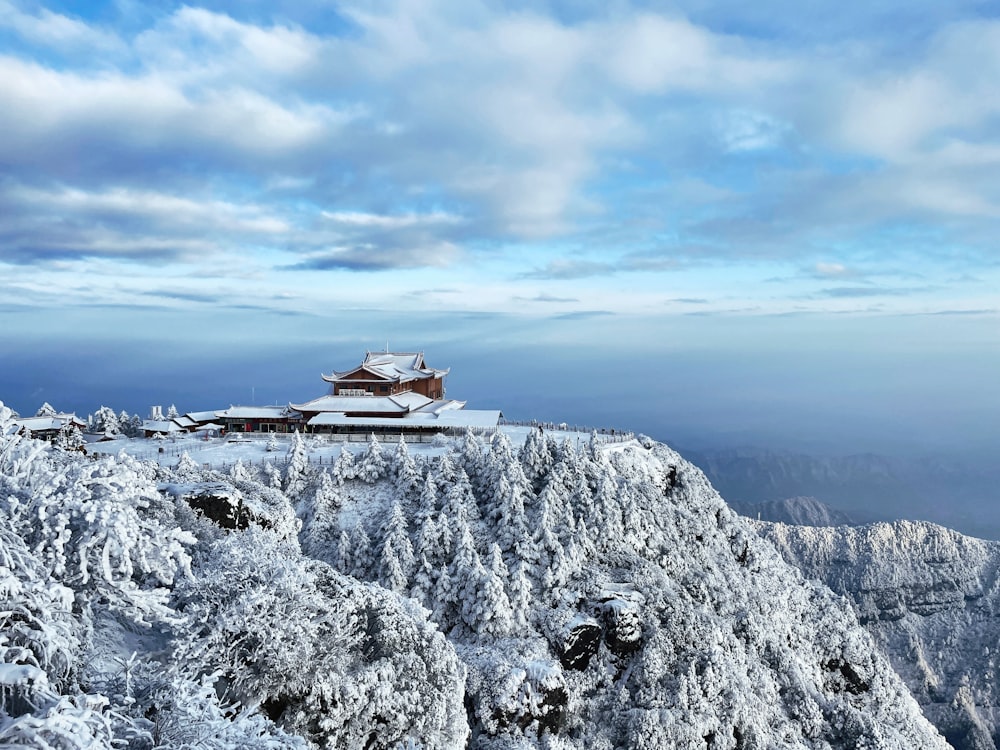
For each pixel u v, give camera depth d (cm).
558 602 7006
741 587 8569
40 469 2886
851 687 8819
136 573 3306
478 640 6650
